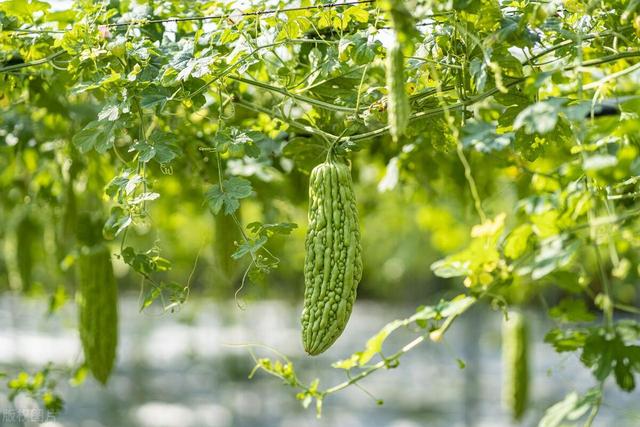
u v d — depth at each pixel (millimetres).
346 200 2846
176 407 14109
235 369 15148
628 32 3217
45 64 3818
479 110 4562
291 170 5102
